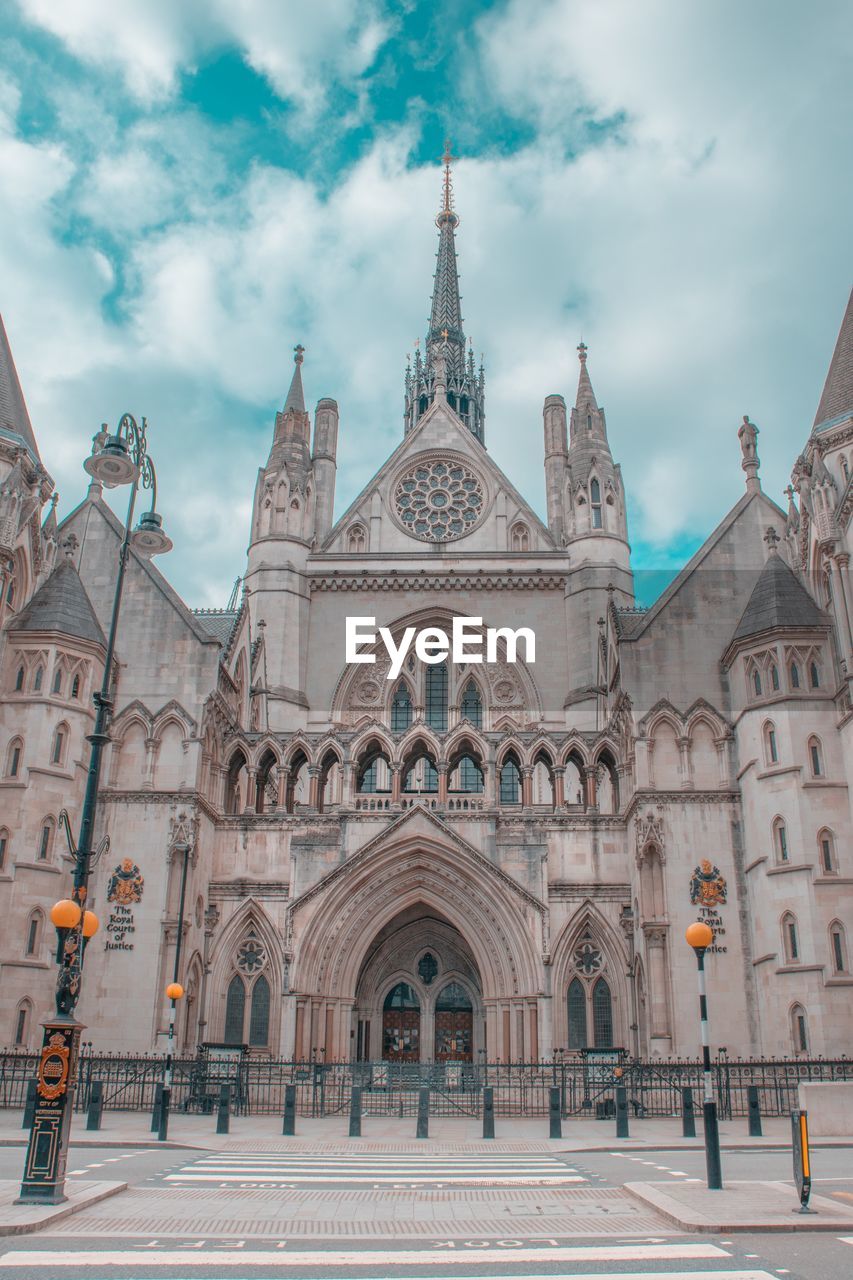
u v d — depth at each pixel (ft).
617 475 198.90
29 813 128.67
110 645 67.46
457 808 145.18
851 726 122.42
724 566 147.64
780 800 126.21
